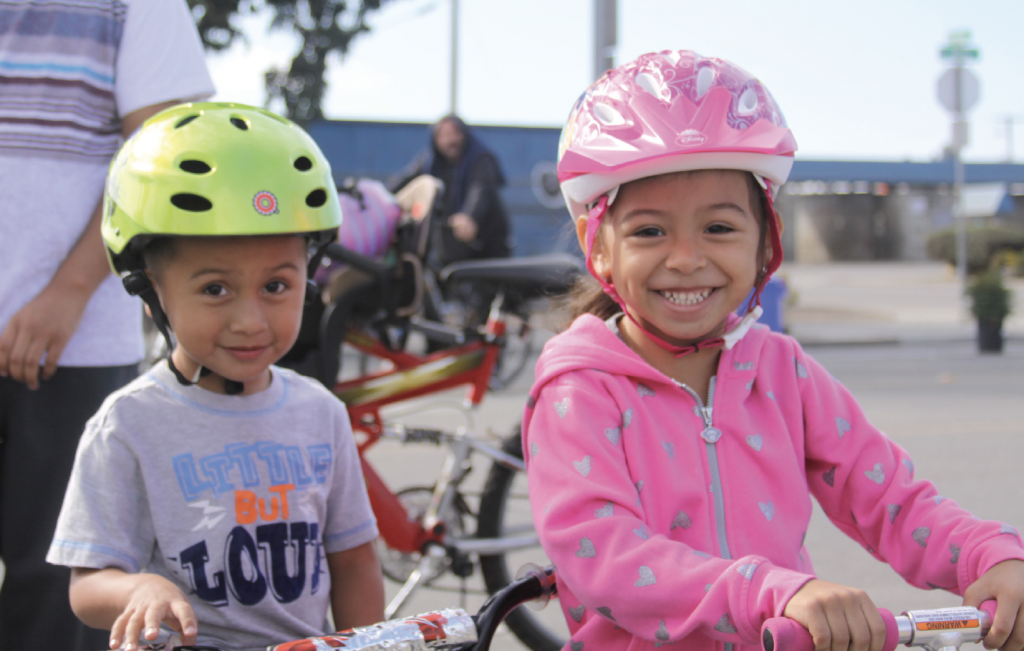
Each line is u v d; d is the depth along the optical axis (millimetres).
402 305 3158
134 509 1615
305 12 14969
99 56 2150
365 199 3070
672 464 1598
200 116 1664
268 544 1669
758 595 1257
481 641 1344
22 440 2078
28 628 2053
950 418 7141
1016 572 1373
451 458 3279
